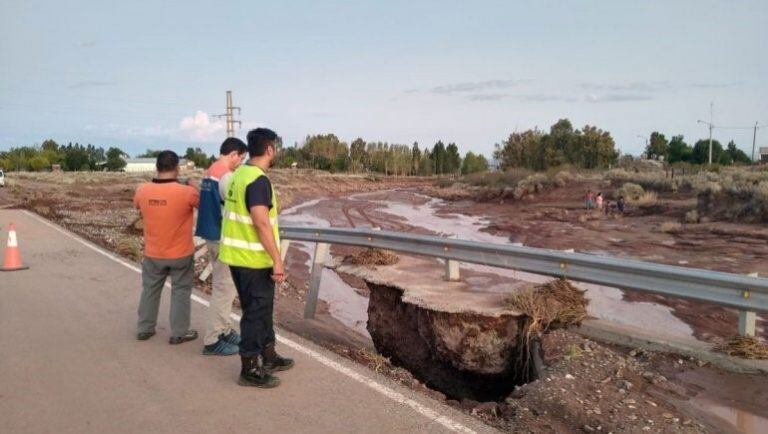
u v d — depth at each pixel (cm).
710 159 6316
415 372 776
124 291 938
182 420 458
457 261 820
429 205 5097
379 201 5825
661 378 542
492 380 701
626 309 1092
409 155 12506
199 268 1304
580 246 2089
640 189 3531
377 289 845
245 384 524
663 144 8238
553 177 4647
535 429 474
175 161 642
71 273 1102
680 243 2016
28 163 10088
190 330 667
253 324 513
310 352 625
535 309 650
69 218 2548
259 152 498
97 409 479
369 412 473
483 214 3834
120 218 2691
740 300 538
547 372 571
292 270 1569
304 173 9456
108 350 632
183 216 639
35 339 672
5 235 1727
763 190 2386
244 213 493
